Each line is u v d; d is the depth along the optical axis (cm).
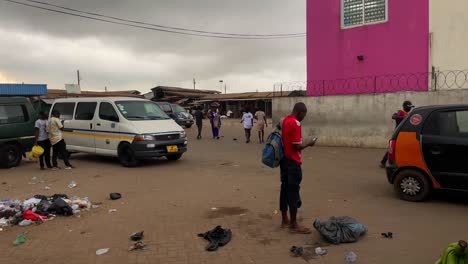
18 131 1210
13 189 880
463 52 1429
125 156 1162
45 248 514
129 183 917
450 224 575
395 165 721
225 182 912
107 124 1198
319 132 1538
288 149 546
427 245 497
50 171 1110
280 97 1623
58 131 1147
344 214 637
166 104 2838
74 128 1294
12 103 1215
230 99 5000
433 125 693
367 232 546
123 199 762
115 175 1026
